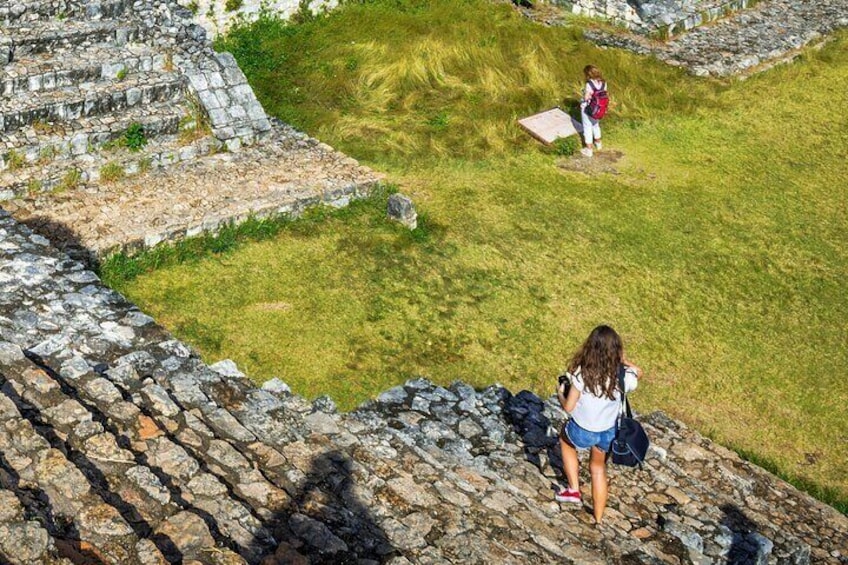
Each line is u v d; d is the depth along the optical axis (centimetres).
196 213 1556
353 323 1392
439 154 1917
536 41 2361
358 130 1967
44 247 1047
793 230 1786
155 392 807
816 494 1184
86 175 1612
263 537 643
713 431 1282
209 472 714
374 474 795
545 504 909
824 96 2305
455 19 2456
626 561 812
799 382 1403
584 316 1484
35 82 1691
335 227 1620
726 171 1972
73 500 607
